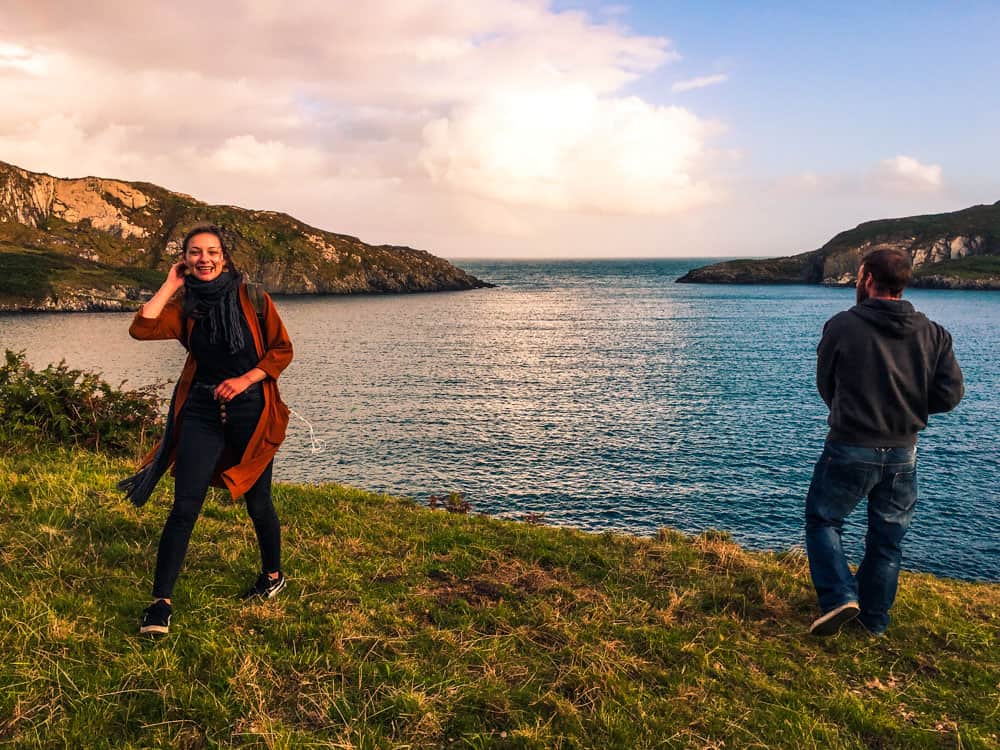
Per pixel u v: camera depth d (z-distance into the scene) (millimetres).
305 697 2928
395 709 2869
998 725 3051
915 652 3732
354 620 3654
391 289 152875
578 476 20516
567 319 83500
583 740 2750
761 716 3016
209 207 164125
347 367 44719
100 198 158375
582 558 4926
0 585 3725
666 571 4766
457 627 3693
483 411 30422
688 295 135625
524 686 3131
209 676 3016
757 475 20594
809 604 4312
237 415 3418
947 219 178250
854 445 3738
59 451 7176
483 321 81312
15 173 151500
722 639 3754
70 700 2781
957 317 78938
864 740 2918
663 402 32312
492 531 5488
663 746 2756
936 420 28109
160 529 4816
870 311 3664
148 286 115438
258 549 4574
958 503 18234
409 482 19969
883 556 3852
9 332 71500
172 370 45594
